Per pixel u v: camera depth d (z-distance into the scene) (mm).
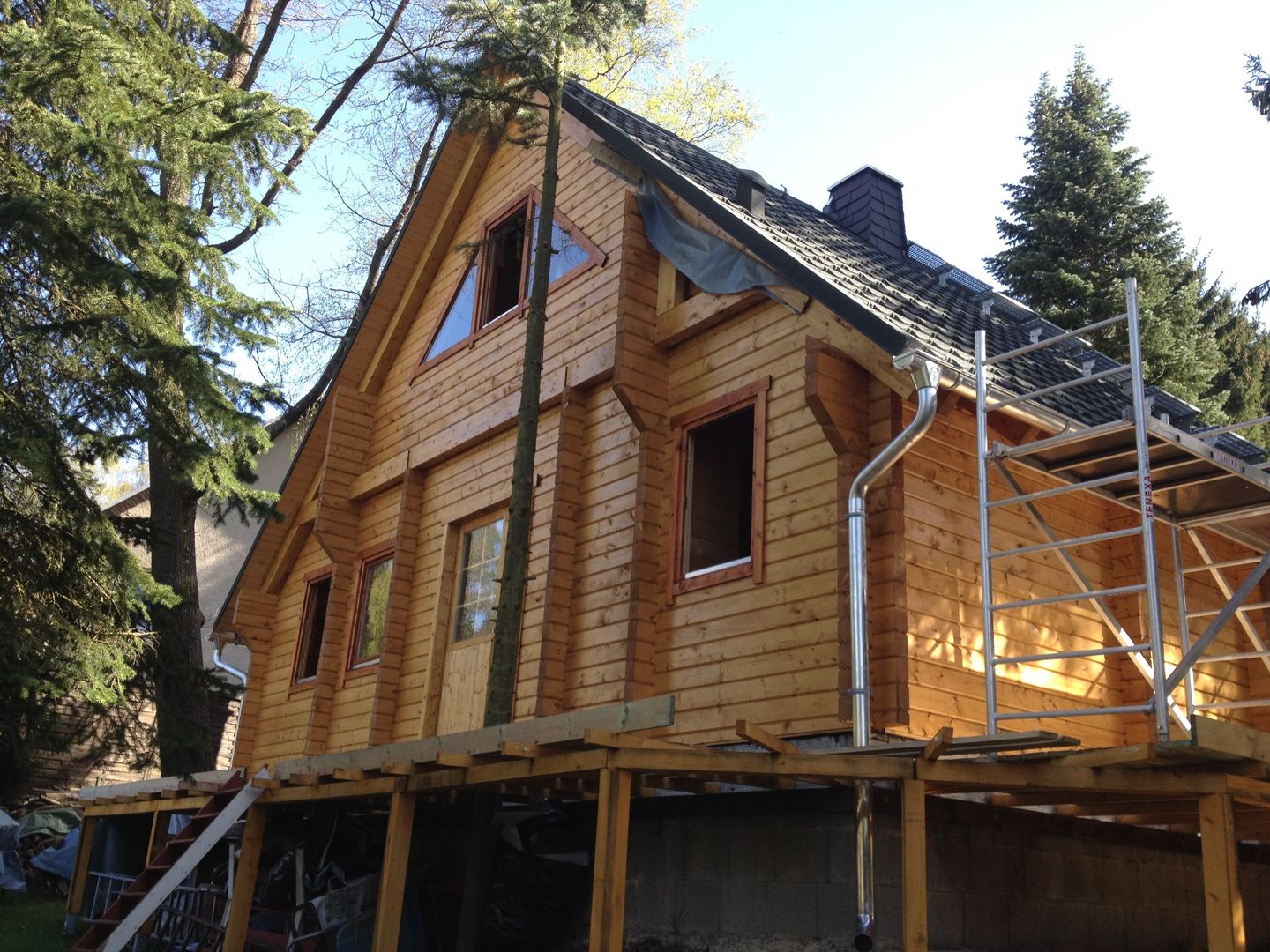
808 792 7070
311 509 14953
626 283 9500
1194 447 7191
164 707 11844
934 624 7387
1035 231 24344
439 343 13242
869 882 6418
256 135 11891
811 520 7812
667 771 5875
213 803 8797
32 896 13375
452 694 11195
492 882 8195
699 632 8453
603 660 9195
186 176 11766
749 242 8430
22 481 10703
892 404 7555
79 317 11094
